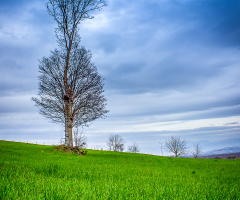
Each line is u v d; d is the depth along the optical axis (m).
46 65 28.41
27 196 3.28
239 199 4.18
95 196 3.59
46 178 5.49
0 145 30.25
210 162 28.34
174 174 10.11
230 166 21.33
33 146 31.83
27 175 5.84
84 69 29.67
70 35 30.50
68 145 26.81
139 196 3.79
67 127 27.34
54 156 18.45
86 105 28.42
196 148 80.44
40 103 27.80
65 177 6.14
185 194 4.27
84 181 5.40
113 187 4.61
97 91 29.73
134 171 10.13
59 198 3.35
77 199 3.34
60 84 28.34
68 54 29.41
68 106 27.56
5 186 3.84
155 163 21.92
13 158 13.30
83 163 13.21
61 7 29.72
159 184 5.77
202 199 3.94
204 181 7.74
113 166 12.60
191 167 18.80
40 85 28.48
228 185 6.88
